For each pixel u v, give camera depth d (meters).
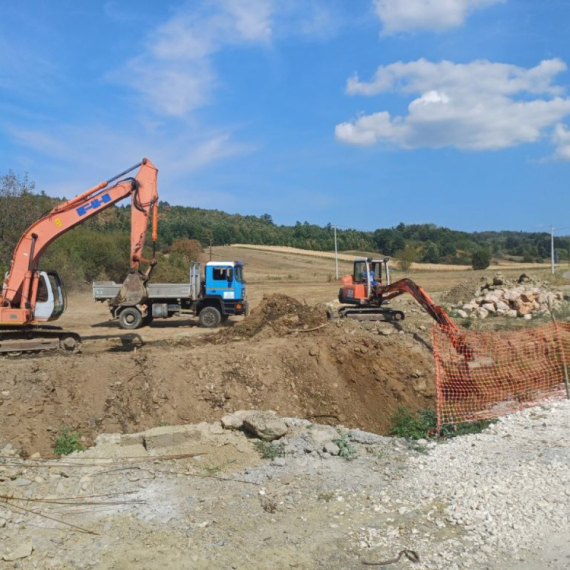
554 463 8.06
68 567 6.38
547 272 65.12
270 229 129.12
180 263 49.34
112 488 8.43
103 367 11.45
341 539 6.79
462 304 26.77
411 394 13.52
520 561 6.14
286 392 12.58
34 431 10.03
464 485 7.77
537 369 13.27
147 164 16.48
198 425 10.78
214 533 7.01
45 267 34.44
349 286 21.56
